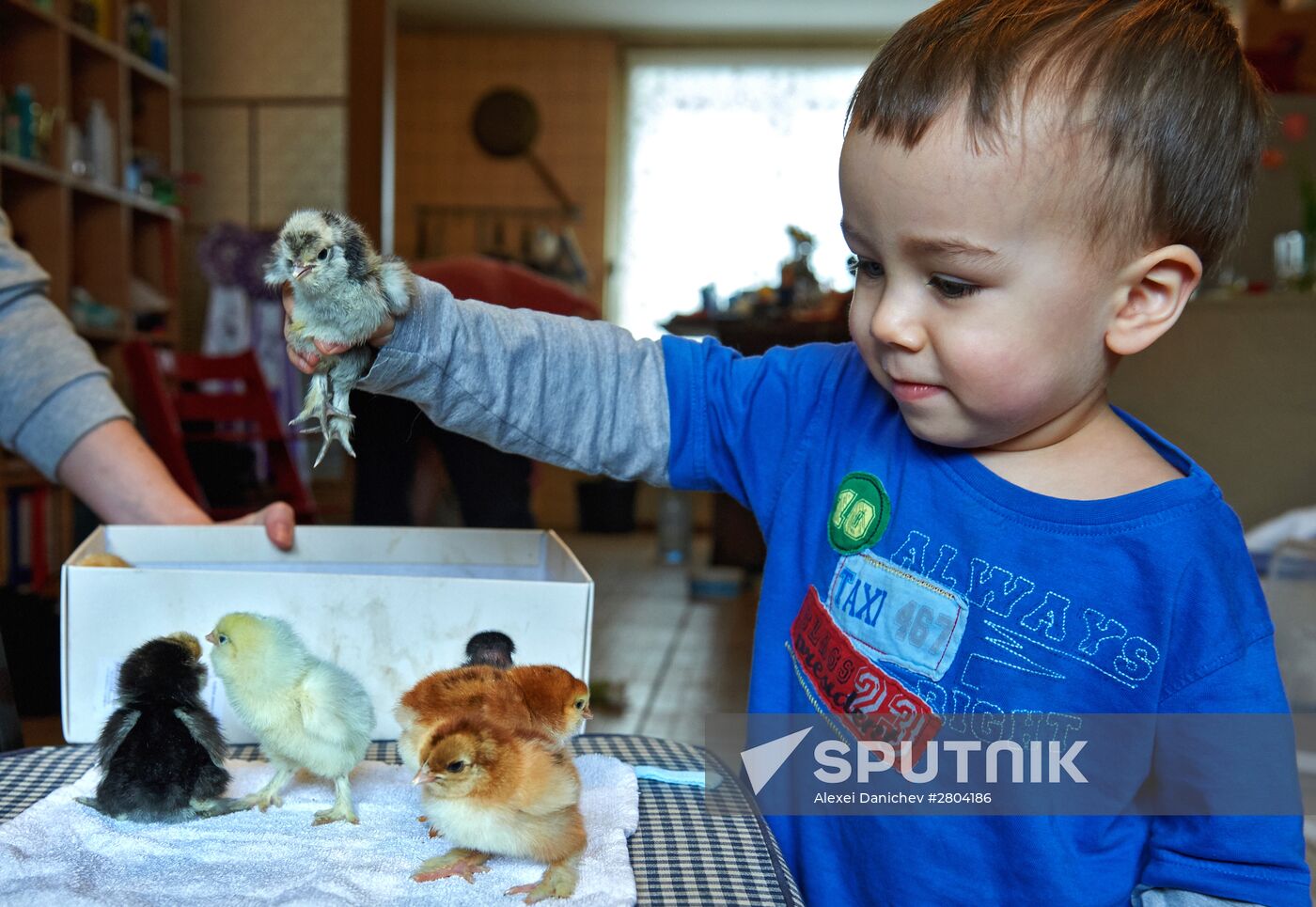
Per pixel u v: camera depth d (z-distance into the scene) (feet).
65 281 13.28
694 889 2.13
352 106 16.67
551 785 2.01
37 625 7.18
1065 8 2.26
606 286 24.20
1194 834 2.48
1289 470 8.89
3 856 2.12
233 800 2.42
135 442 4.17
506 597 2.77
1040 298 2.21
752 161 24.04
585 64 23.77
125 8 15.05
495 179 24.08
